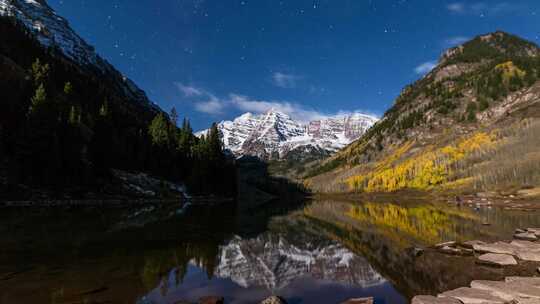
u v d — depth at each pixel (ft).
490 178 462.19
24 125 214.28
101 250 72.54
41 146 212.43
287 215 216.33
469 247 76.48
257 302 43.45
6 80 248.32
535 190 376.07
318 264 70.23
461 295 40.83
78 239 84.28
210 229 121.19
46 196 204.23
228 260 71.56
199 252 77.71
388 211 248.73
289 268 66.18
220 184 404.36
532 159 461.37
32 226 102.53
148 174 321.93
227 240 98.89
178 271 58.59
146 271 56.65
